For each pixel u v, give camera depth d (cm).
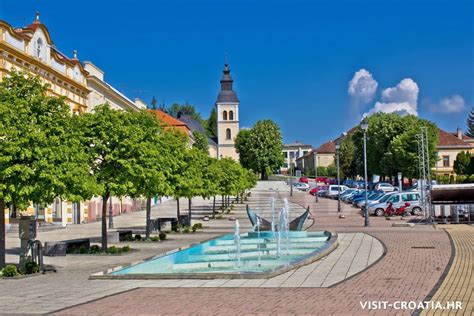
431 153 8156
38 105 1814
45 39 4153
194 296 1331
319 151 17325
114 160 2416
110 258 2330
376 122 8912
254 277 1589
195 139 13050
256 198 8656
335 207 6600
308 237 3023
